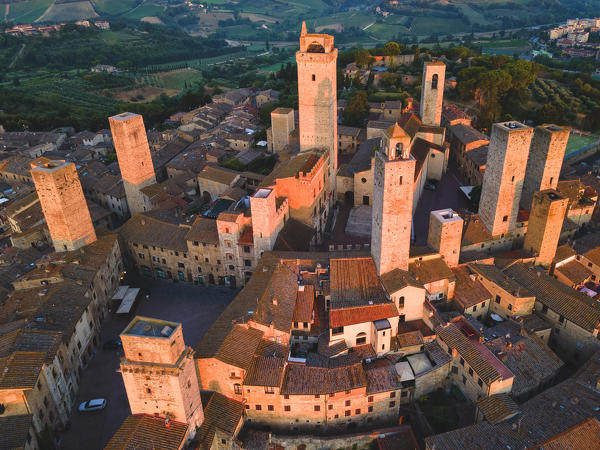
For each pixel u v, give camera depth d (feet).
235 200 433.89
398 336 270.67
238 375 236.43
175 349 208.74
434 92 504.02
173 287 366.43
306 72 387.75
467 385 249.96
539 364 252.83
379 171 271.28
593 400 227.40
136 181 441.27
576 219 383.86
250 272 348.38
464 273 310.45
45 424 233.14
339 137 559.38
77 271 314.76
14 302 295.89
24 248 401.49
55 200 326.03
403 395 255.91
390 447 231.91
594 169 476.54
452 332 262.47
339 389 238.27
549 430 214.28
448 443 213.25
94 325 307.17
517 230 355.15
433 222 307.37
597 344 262.67
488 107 595.88
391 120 579.07
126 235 380.37
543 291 293.64
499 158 331.57
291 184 357.41
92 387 276.41
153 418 217.77
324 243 387.75
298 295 290.35
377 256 291.38
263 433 239.09
